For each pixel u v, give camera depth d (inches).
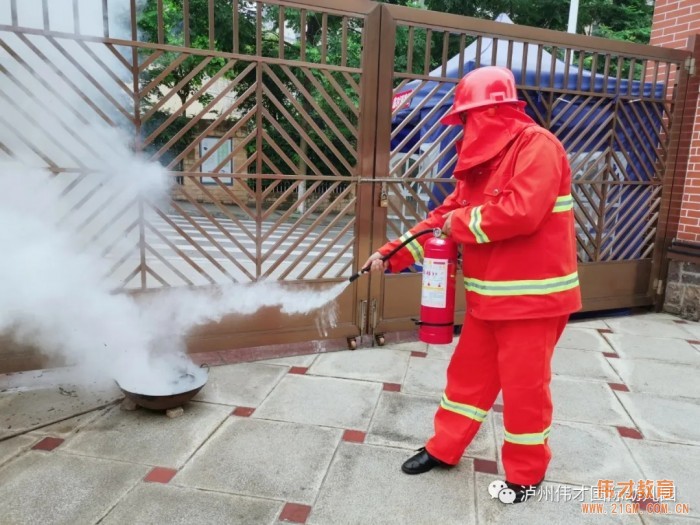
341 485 99.6
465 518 92.0
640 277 217.3
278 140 299.4
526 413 92.6
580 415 130.8
